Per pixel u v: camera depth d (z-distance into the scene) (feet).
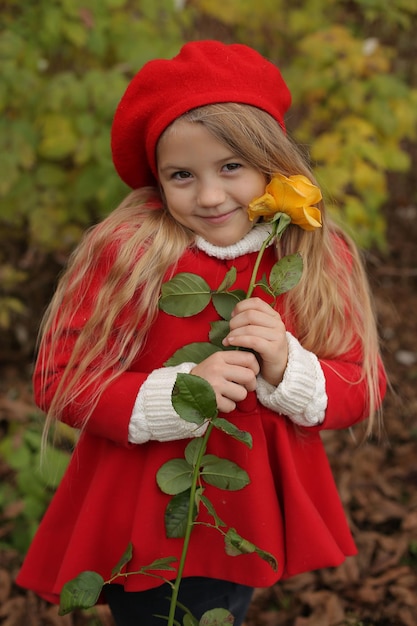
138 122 3.95
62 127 6.76
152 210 4.08
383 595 5.59
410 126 7.68
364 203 8.32
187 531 3.68
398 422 7.33
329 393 3.96
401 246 10.00
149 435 3.90
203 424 3.79
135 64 6.97
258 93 3.91
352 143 7.33
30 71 7.02
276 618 5.49
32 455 6.05
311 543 4.02
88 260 4.02
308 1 8.45
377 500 6.35
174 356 3.94
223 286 3.84
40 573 4.26
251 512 3.98
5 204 7.16
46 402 4.00
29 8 7.04
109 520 4.05
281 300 4.09
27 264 7.79
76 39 6.91
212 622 3.72
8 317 7.44
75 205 7.18
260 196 3.89
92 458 4.21
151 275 3.93
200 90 3.82
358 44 7.59
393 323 8.86
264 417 4.04
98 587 3.67
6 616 5.38
